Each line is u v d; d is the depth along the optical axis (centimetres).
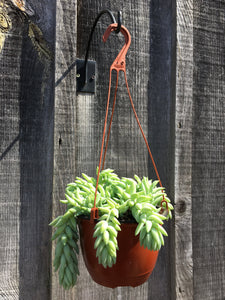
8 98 102
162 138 123
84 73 110
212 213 131
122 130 117
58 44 105
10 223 102
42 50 106
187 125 122
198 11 129
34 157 105
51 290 103
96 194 79
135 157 119
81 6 112
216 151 133
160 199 87
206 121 131
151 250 80
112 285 83
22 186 104
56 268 83
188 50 123
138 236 81
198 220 128
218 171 133
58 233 83
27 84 105
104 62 115
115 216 81
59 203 104
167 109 125
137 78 120
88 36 113
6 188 101
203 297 128
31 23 105
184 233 120
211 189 131
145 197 81
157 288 121
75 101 107
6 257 101
